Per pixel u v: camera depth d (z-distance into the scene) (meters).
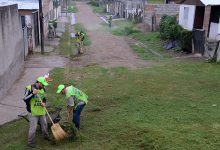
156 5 32.28
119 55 20.91
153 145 7.25
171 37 23.34
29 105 7.51
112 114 9.70
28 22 21.00
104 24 41.25
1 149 7.53
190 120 8.95
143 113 9.67
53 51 21.86
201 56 20.05
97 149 7.36
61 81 14.18
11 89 12.73
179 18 27.45
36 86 7.51
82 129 8.56
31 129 7.54
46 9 30.34
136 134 7.96
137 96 11.73
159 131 8.00
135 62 18.70
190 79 14.37
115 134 8.11
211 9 23.73
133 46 24.69
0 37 11.38
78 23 41.62
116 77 14.86
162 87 13.01
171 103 10.68
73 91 8.23
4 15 12.12
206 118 9.10
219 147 7.13
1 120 9.45
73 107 8.38
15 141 7.97
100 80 14.30
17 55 14.55
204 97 11.44
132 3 42.97
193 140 7.43
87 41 26.19
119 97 11.61
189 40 20.98
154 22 32.22
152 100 11.08
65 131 7.92
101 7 74.25
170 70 16.34
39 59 18.95
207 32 23.61
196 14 24.69
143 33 30.91
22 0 23.77
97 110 10.17
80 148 7.45
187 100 11.04
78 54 21.16
